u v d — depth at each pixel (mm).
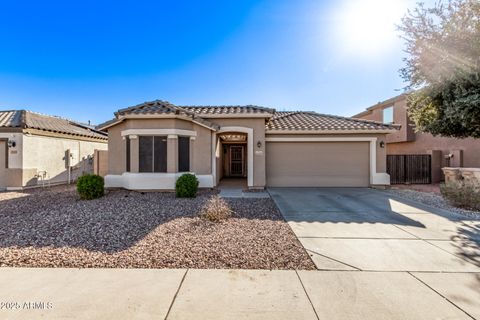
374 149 16750
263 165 15867
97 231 7141
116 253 5676
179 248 5984
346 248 6137
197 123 14852
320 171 17000
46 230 7203
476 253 5832
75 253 5648
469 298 4020
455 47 9070
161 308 3746
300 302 3918
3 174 16125
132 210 9688
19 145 16344
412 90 11062
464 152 19000
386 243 6484
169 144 13977
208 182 15250
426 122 11227
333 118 19422
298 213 9625
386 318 3541
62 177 19562
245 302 3918
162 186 13836
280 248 6074
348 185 16938
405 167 19500
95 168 19859
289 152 17062
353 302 3920
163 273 4820
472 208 10297
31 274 4719
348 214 9508
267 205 11008
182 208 10078
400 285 4426
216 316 3576
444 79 9406
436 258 5555
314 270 4996
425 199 12617
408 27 10141
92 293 4117
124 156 14711
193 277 4680
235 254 5684
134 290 4223
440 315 3596
